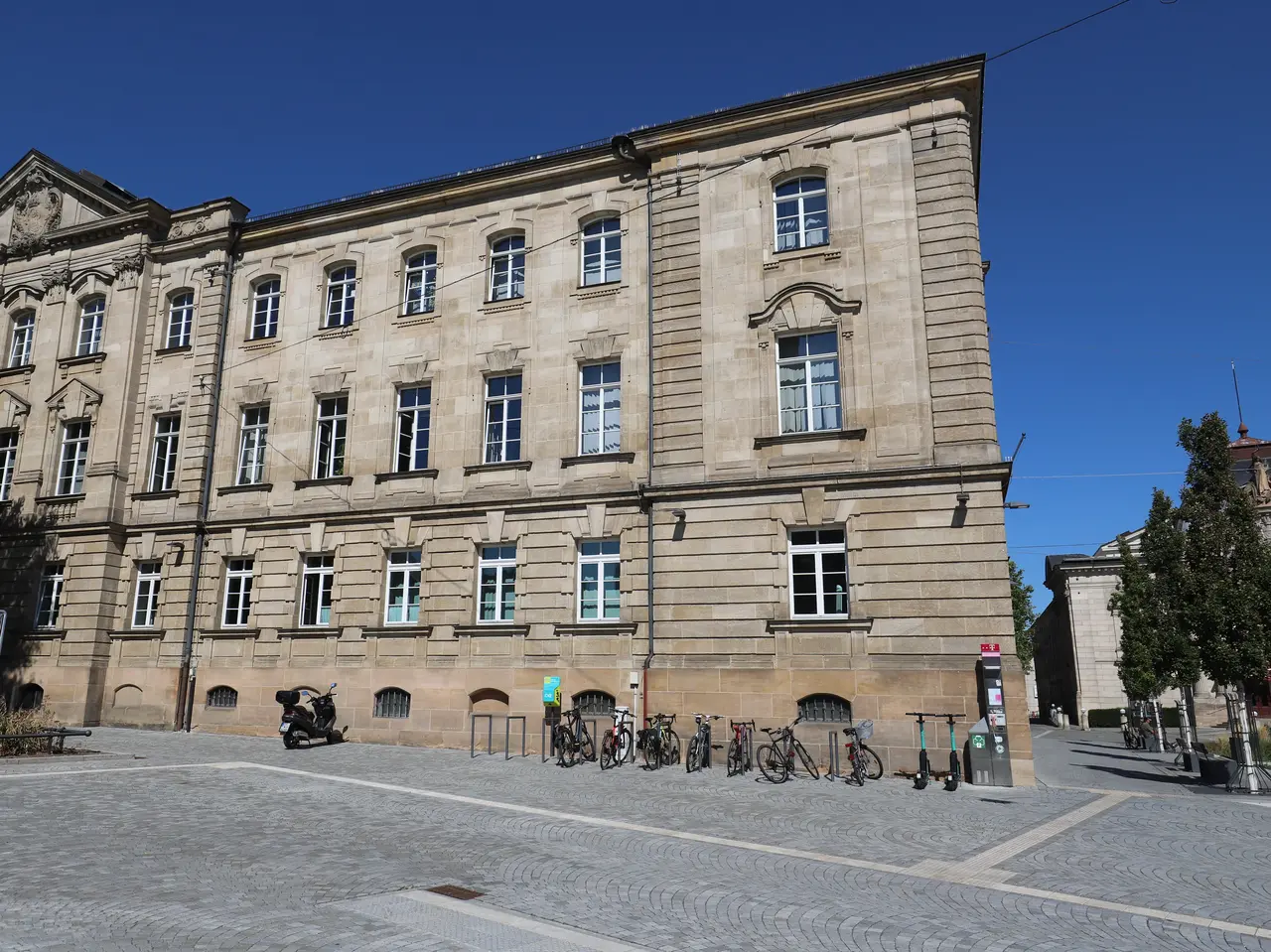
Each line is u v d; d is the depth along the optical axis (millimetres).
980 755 16500
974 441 18531
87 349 30312
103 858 9594
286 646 24406
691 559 20172
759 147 22031
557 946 6887
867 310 20078
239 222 28281
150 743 21859
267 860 9664
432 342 24844
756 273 21297
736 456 20422
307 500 25219
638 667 20484
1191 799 15008
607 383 22875
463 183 25297
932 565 18266
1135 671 29109
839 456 19500
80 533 27656
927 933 7367
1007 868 9773
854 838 11414
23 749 18391
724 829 11930
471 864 9648
